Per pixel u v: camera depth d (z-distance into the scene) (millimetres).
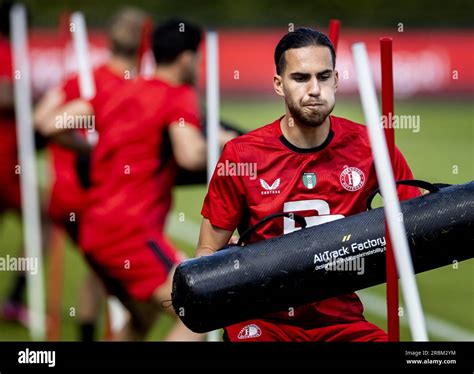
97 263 19969
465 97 75000
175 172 20234
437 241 13266
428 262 13422
